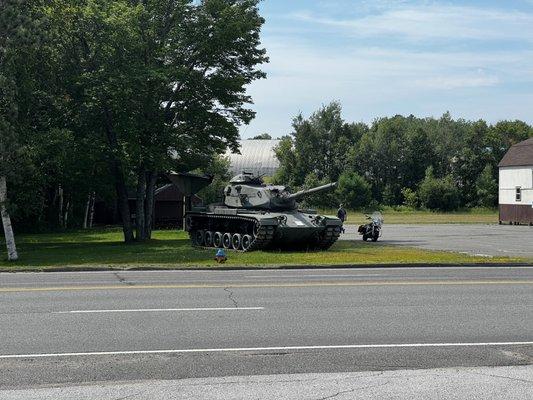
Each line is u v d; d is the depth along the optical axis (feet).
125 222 112.68
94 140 101.24
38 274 61.41
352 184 274.36
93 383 23.02
